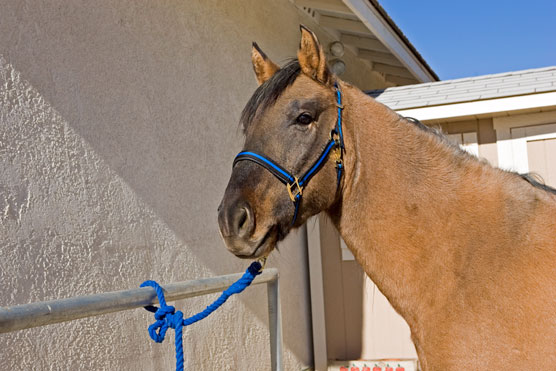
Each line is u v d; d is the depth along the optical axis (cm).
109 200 333
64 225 299
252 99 212
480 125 510
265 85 211
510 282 176
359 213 205
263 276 259
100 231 323
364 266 207
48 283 285
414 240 194
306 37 206
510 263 179
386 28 668
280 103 204
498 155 502
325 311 569
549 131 485
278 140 199
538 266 175
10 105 275
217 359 416
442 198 194
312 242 573
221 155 458
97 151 327
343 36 751
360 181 205
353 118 211
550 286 171
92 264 314
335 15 675
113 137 341
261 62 237
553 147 485
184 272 395
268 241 196
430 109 503
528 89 469
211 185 440
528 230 182
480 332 176
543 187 199
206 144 438
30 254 277
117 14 355
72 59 316
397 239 197
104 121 335
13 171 273
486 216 188
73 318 165
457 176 197
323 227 575
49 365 281
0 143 268
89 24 331
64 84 309
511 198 189
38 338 276
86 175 317
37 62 293
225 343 428
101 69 337
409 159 202
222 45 475
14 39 280
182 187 404
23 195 277
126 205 346
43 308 155
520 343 170
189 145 416
